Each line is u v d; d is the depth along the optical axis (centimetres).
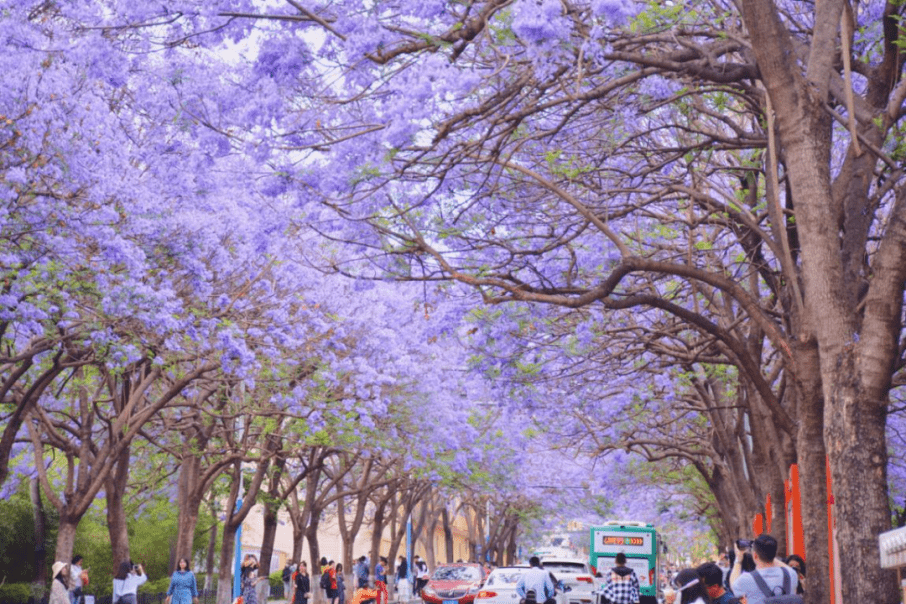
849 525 872
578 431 2877
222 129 1301
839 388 898
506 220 1586
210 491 3697
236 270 2217
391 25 1145
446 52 1170
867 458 877
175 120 1305
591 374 2347
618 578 1623
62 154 1634
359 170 1185
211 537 3728
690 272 1195
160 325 1833
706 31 1286
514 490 4512
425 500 5675
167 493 3484
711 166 1839
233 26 1189
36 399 1967
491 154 1240
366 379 2572
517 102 1218
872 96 1276
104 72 1385
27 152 1634
